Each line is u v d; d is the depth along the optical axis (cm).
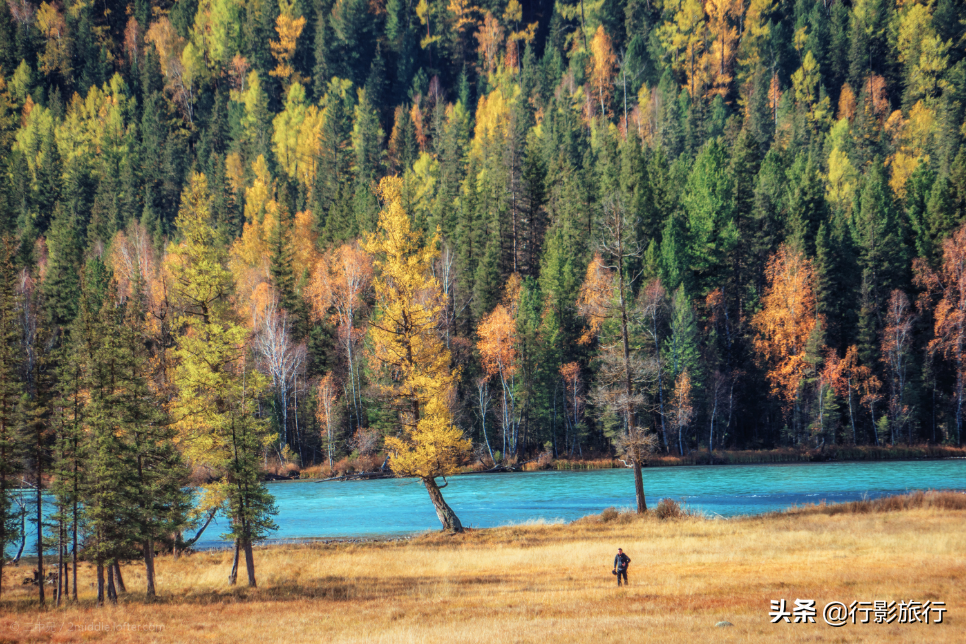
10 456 3012
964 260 7894
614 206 4234
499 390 8312
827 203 9688
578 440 8081
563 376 8062
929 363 7775
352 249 9150
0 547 2967
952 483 5184
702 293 8688
